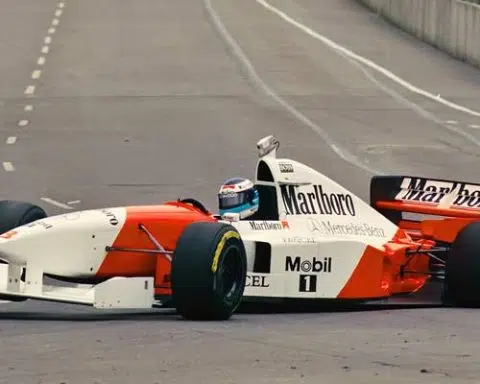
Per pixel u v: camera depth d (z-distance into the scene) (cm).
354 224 3775
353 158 7638
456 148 8144
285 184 3597
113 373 2381
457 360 2578
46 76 11269
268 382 2289
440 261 3859
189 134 8394
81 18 15400
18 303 3709
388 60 12738
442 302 3728
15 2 17150
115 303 3147
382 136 8556
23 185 6569
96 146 7881
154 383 2283
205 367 2448
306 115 9388
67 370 2417
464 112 9875
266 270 3466
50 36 13875
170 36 13850
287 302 3516
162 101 9912
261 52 12900
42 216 3541
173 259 3141
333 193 3750
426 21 14050
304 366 2466
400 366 2483
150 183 6650
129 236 3291
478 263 3631
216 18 15388
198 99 10044
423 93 10831
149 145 7938
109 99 9994
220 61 12238
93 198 6216
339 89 10856
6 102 9856
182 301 3145
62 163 7262
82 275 3238
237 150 7781
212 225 3159
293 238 3528
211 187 6562
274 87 10838
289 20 15388
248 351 2652
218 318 3203
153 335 2886
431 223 4022
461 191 4088
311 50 13150
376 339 2891
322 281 3569
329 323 3225
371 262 3700
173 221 3372
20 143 7994
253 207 3581
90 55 12519
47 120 8988
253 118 9156
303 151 7838
